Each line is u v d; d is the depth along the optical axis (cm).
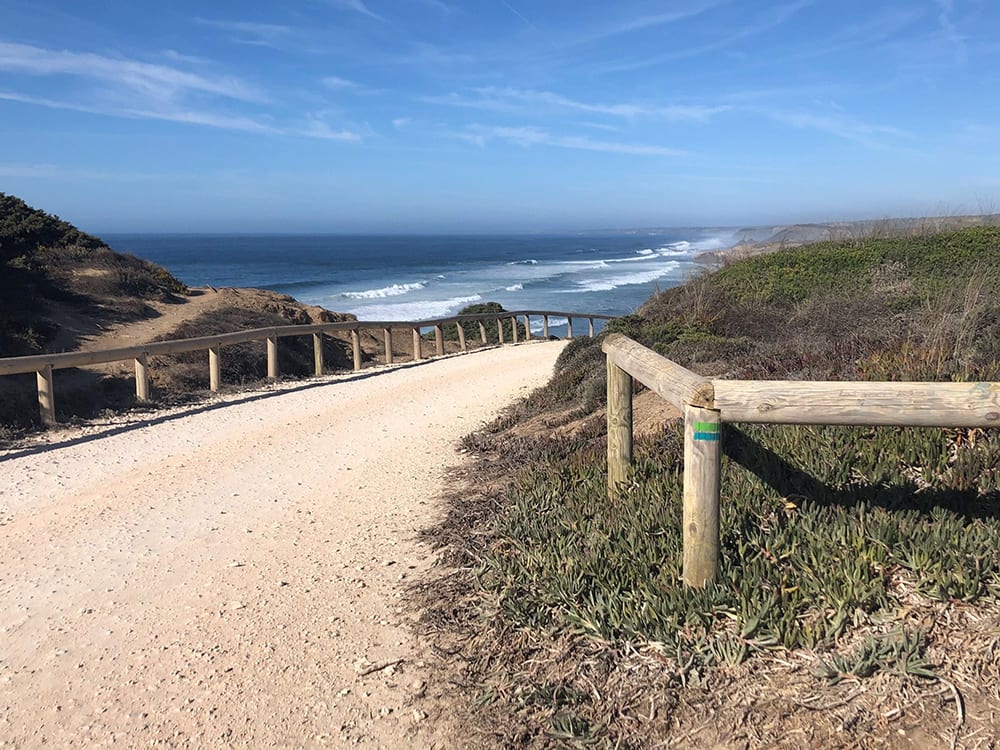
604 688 305
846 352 692
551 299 5062
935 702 264
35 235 2052
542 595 369
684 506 330
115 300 1781
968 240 1680
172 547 514
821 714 268
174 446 835
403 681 334
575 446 675
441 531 517
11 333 1343
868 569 328
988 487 381
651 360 391
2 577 465
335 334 2123
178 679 343
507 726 295
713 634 314
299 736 300
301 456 783
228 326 1736
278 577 456
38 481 691
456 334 2753
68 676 348
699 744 269
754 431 502
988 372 500
